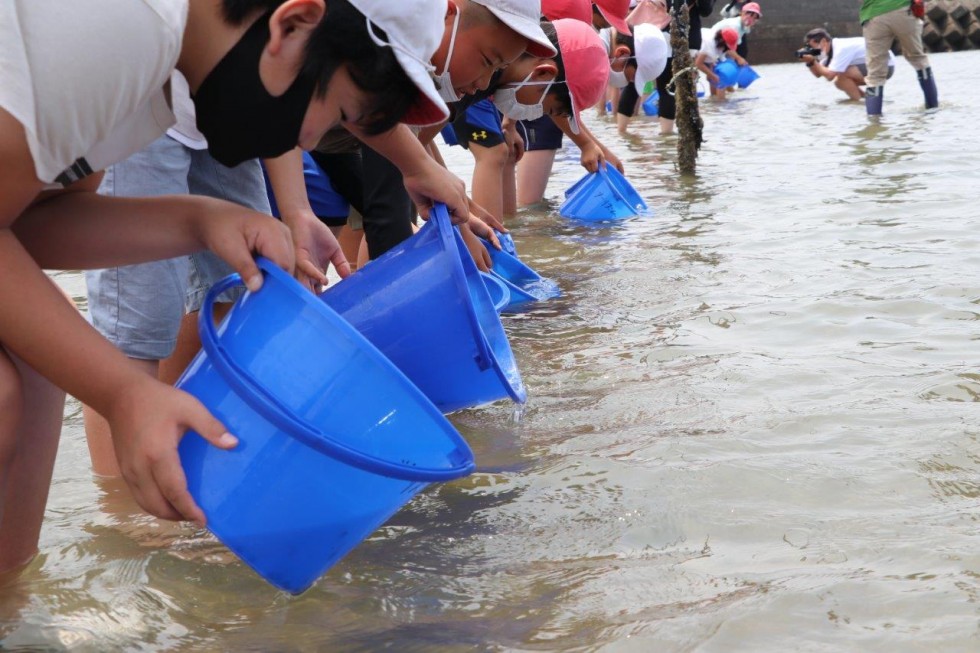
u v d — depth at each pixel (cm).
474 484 238
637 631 175
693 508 221
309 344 173
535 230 560
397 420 176
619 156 892
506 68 388
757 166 778
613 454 252
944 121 1016
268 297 178
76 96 147
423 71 164
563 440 263
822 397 285
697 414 277
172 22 150
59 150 151
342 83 162
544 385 307
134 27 147
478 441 266
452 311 229
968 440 250
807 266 441
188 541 218
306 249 242
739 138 977
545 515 222
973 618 174
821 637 171
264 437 171
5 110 145
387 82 163
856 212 559
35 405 196
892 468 236
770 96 1505
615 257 483
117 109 152
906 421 264
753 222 553
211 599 193
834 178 689
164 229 187
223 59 159
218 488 172
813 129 1022
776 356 324
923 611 177
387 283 231
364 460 169
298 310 175
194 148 245
